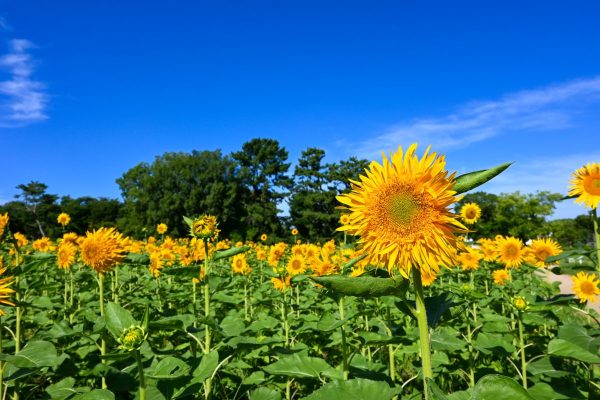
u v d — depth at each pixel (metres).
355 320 5.87
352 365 3.92
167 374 2.88
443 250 2.20
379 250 2.31
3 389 3.51
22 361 3.06
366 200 2.35
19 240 9.88
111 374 3.64
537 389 3.30
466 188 2.19
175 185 63.88
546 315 5.77
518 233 35.91
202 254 8.31
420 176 2.26
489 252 9.08
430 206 2.22
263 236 21.39
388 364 5.62
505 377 1.81
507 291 7.92
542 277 9.70
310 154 62.78
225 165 66.75
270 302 7.44
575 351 2.87
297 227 63.16
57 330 4.23
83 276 4.79
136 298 7.35
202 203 62.06
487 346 4.25
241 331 3.82
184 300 8.14
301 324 6.43
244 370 5.41
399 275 2.17
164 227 17.30
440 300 2.46
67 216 12.27
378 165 2.44
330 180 60.81
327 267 5.43
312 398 2.25
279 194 69.69
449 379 5.12
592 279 6.14
